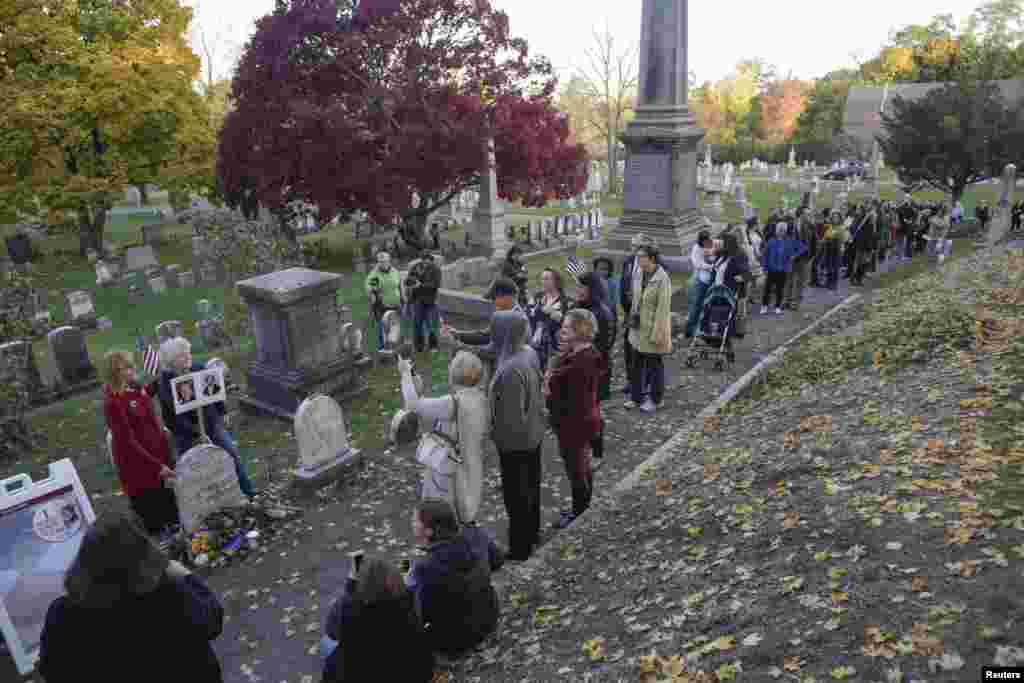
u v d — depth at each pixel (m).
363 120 26.97
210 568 6.80
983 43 76.25
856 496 4.98
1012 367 6.80
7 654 5.70
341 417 8.52
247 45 28.67
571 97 79.06
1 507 5.33
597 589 5.29
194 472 7.02
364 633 3.96
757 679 3.47
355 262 27.23
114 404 6.61
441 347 14.01
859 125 74.69
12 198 28.34
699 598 4.49
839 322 13.93
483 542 5.05
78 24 29.95
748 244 15.73
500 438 5.90
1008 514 4.14
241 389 12.49
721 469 6.75
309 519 7.64
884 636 3.46
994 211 25.88
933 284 13.88
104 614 2.71
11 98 26.58
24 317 14.97
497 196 29.53
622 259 20.97
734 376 11.23
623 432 9.22
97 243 32.78
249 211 31.97
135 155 31.22
